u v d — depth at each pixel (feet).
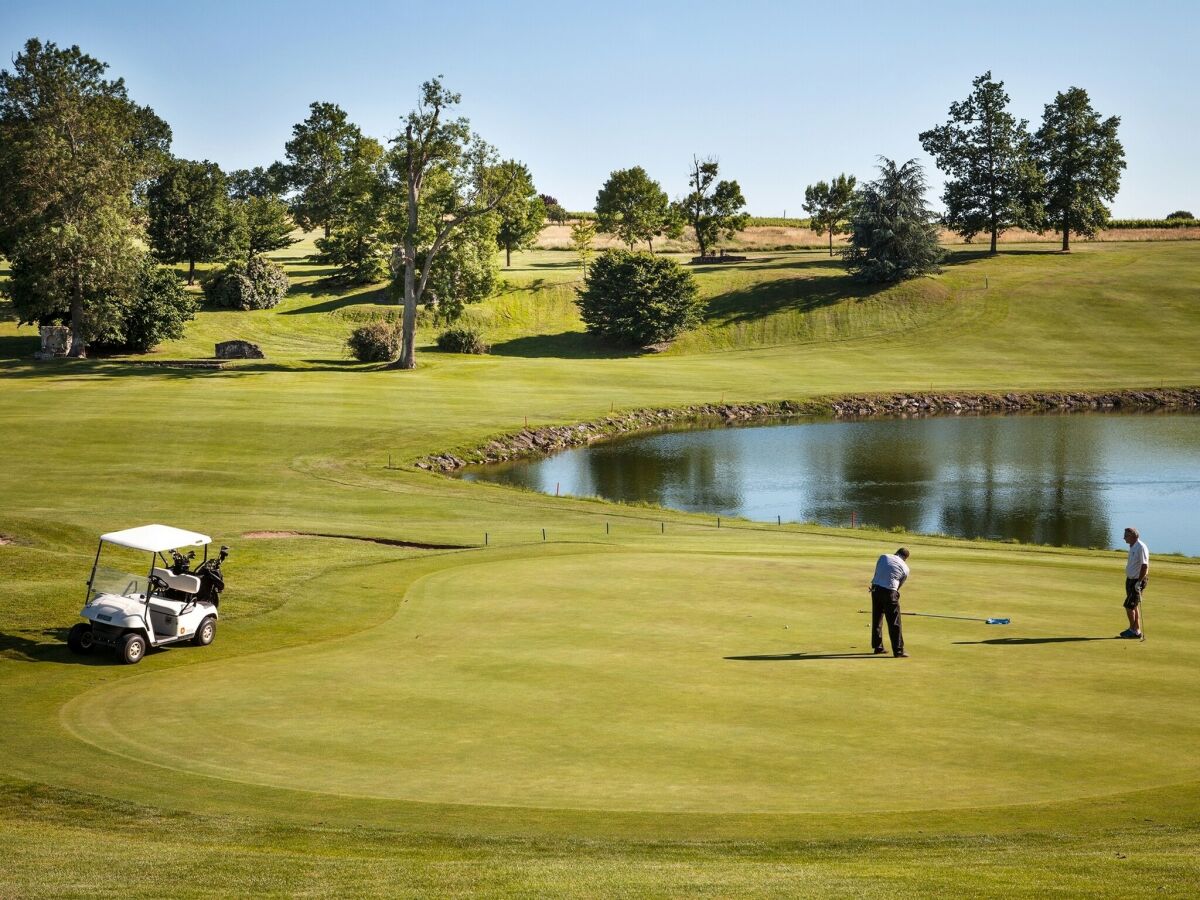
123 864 30.07
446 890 27.76
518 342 361.71
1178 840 31.30
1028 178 432.66
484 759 39.58
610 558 83.92
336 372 260.42
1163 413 238.27
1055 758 39.22
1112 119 437.99
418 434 179.11
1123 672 50.85
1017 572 78.38
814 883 27.84
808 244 570.87
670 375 276.82
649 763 38.96
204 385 224.12
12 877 28.91
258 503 119.14
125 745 41.81
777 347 353.72
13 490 120.37
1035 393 251.80
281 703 47.24
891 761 39.01
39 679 52.13
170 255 394.52
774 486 160.76
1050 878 27.84
